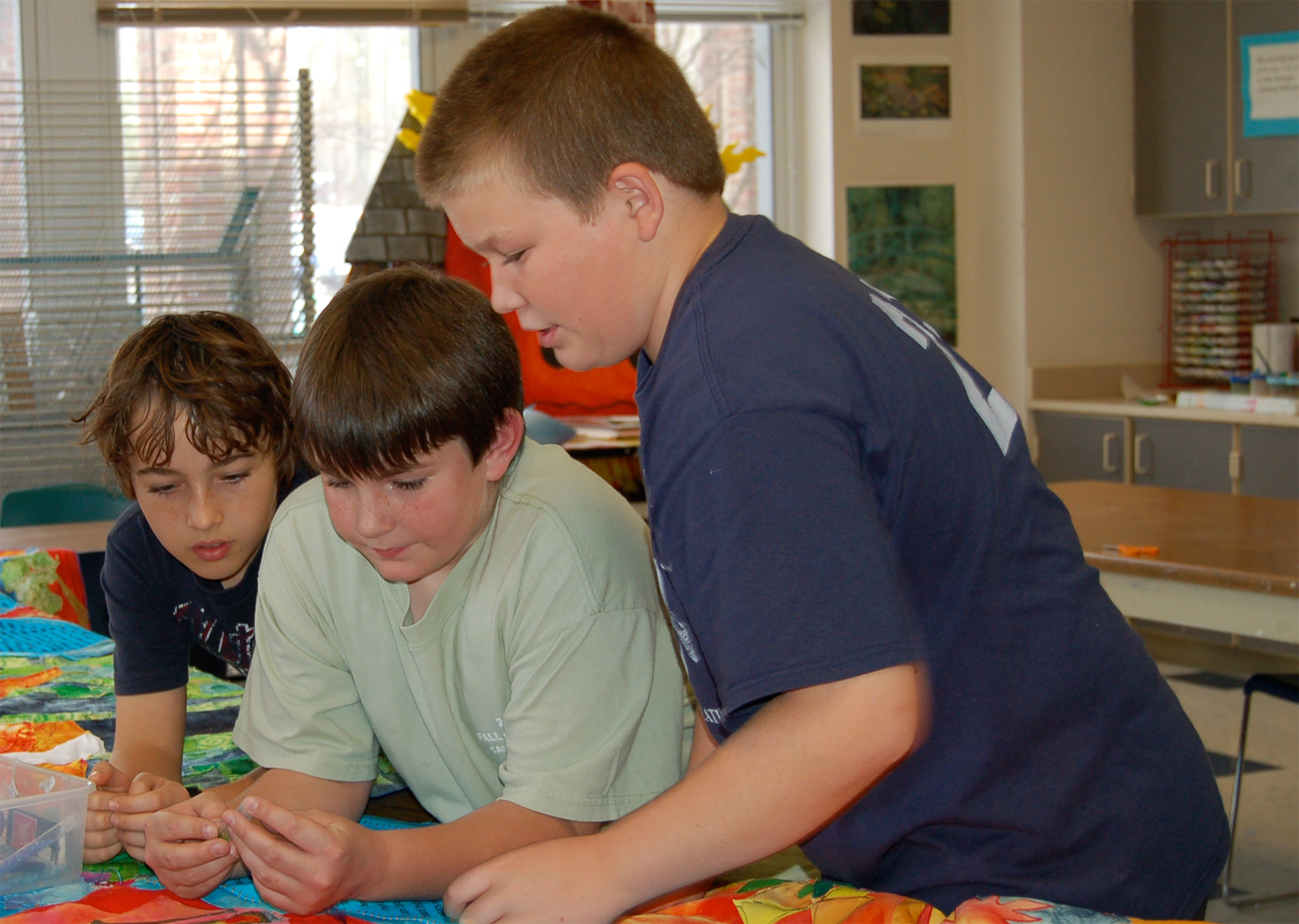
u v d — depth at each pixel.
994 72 4.29
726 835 0.72
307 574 1.04
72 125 3.47
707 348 0.76
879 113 4.28
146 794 0.98
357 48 3.83
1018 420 0.92
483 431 0.90
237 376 1.10
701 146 0.85
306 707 1.05
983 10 4.31
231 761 1.28
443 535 0.90
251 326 1.19
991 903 0.76
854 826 0.86
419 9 3.73
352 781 1.06
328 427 0.86
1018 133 4.19
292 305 3.54
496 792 1.08
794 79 4.36
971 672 0.83
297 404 0.89
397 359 0.86
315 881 0.82
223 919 0.84
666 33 4.27
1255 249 4.34
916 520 0.80
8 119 3.46
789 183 4.39
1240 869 2.38
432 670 1.01
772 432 0.71
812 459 0.70
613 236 0.81
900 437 0.77
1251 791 2.78
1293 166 3.80
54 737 1.30
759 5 4.28
